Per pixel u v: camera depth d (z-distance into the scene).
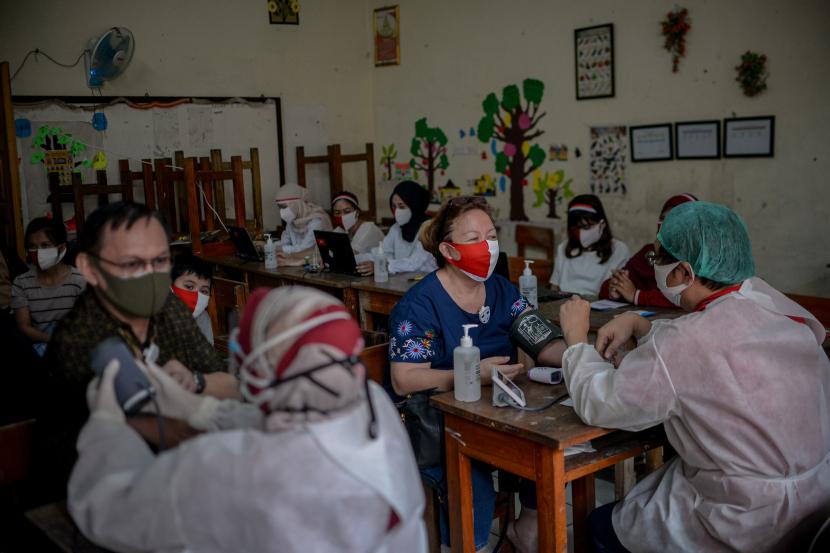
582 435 1.80
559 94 5.49
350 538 1.08
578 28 5.28
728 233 1.73
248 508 1.05
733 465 1.67
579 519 2.20
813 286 4.30
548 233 5.56
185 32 6.02
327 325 1.12
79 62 5.60
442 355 2.29
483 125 6.09
